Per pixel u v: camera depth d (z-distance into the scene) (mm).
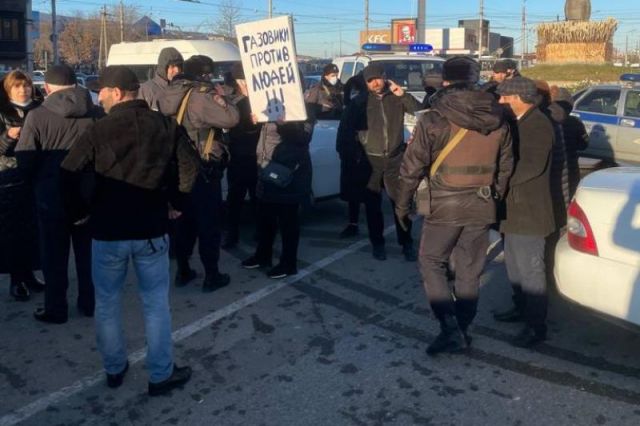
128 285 5828
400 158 6258
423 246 4309
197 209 5523
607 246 3949
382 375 4184
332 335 4785
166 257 3936
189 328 4926
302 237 7367
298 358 4430
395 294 5594
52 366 4379
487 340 4660
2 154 5102
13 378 4223
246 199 7367
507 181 4199
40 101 5238
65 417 3777
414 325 4945
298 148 5730
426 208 4191
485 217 4141
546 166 4219
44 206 4797
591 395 3912
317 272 6164
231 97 6445
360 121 6301
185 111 5246
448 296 4332
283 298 5516
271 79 5445
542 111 4461
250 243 7191
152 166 3711
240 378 4172
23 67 30172
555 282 4324
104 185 3725
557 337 4691
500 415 3715
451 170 4086
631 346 4551
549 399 3875
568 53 28250
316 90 8641
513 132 4246
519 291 4816
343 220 8117
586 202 4113
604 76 24719
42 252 4953
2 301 5551
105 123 3668
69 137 4723
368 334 4797
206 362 4391
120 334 4020
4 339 4781
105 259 3826
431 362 4344
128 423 3703
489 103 3938
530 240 4367
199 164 3936
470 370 4230
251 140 6594
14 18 30016
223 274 5836
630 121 11828
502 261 6449
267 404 3863
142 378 4199
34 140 4656
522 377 4133
